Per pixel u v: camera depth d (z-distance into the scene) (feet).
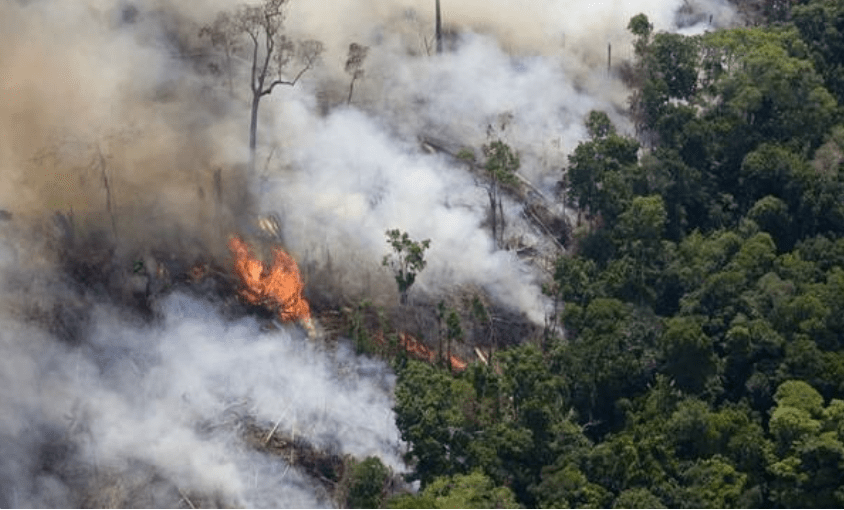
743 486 620.08
